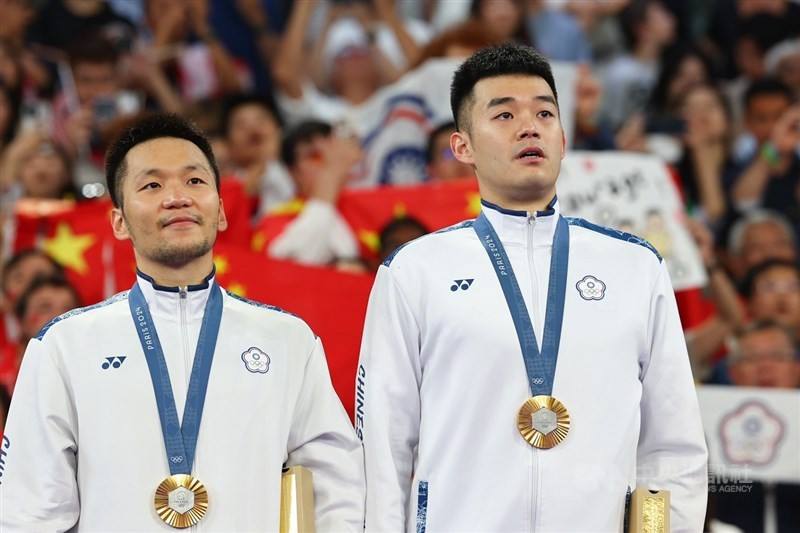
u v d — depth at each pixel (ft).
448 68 71.61
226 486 40.96
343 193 66.64
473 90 43.93
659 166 65.92
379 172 71.77
